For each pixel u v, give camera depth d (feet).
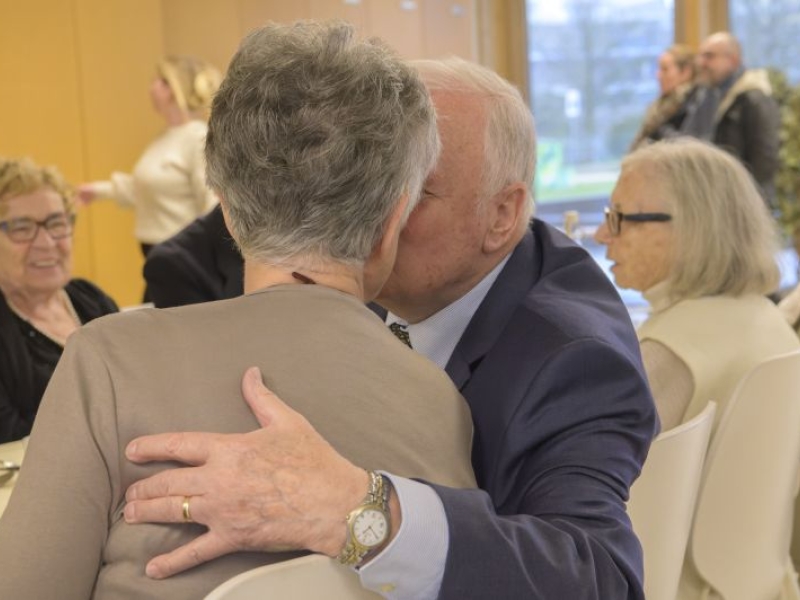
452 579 3.19
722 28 25.48
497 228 4.51
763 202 7.02
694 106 19.34
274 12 23.89
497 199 4.46
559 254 4.70
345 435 3.33
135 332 3.28
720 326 6.61
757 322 6.70
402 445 3.42
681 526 5.35
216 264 9.09
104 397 3.14
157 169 16.92
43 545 3.02
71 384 3.16
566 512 3.61
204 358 3.26
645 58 27.25
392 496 3.18
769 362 5.86
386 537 3.12
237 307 3.40
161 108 17.21
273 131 3.38
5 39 20.22
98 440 3.11
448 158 4.33
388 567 3.13
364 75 3.46
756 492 6.13
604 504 3.64
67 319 9.01
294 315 3.40
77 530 3.07
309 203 3.41
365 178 3.43
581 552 3.43
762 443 6.05
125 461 3.12
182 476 3.05
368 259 3.67
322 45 3.48
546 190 28.86
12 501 3.10
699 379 6.42
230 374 3.25
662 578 5.31
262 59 3.45
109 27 21.29
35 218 8.48
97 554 3.14
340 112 3.40
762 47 25.17
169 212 16.99
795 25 24.79
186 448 3.05
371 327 3.52
